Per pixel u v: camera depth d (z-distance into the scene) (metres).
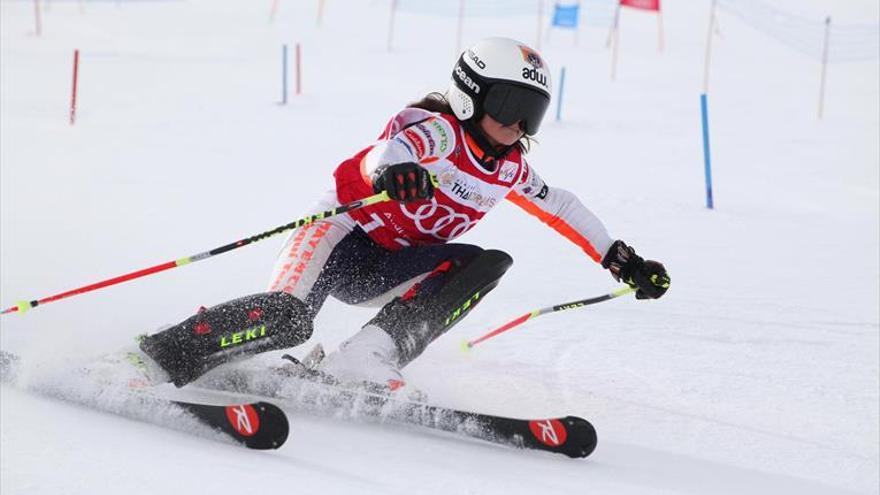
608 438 10.88
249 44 76.81
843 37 88.44
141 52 69.38
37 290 15.87
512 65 10.73
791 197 33.88
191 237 21.27
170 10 97.31
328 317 14.85
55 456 7.88
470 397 11.97
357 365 10.32
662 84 66.50
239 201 26.30
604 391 12.84
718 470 10.12
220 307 10.11
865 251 25.61
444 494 8.00
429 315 10.63
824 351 15.90
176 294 16.14
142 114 44.00
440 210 11.31
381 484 8.05
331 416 10.16
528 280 19.20
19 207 23.34
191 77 58.69
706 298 19.09
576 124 49.22
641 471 9.66
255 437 8.59
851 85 68.69
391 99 53.28
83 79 55.19
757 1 104.81
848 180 38.25
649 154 41.69
